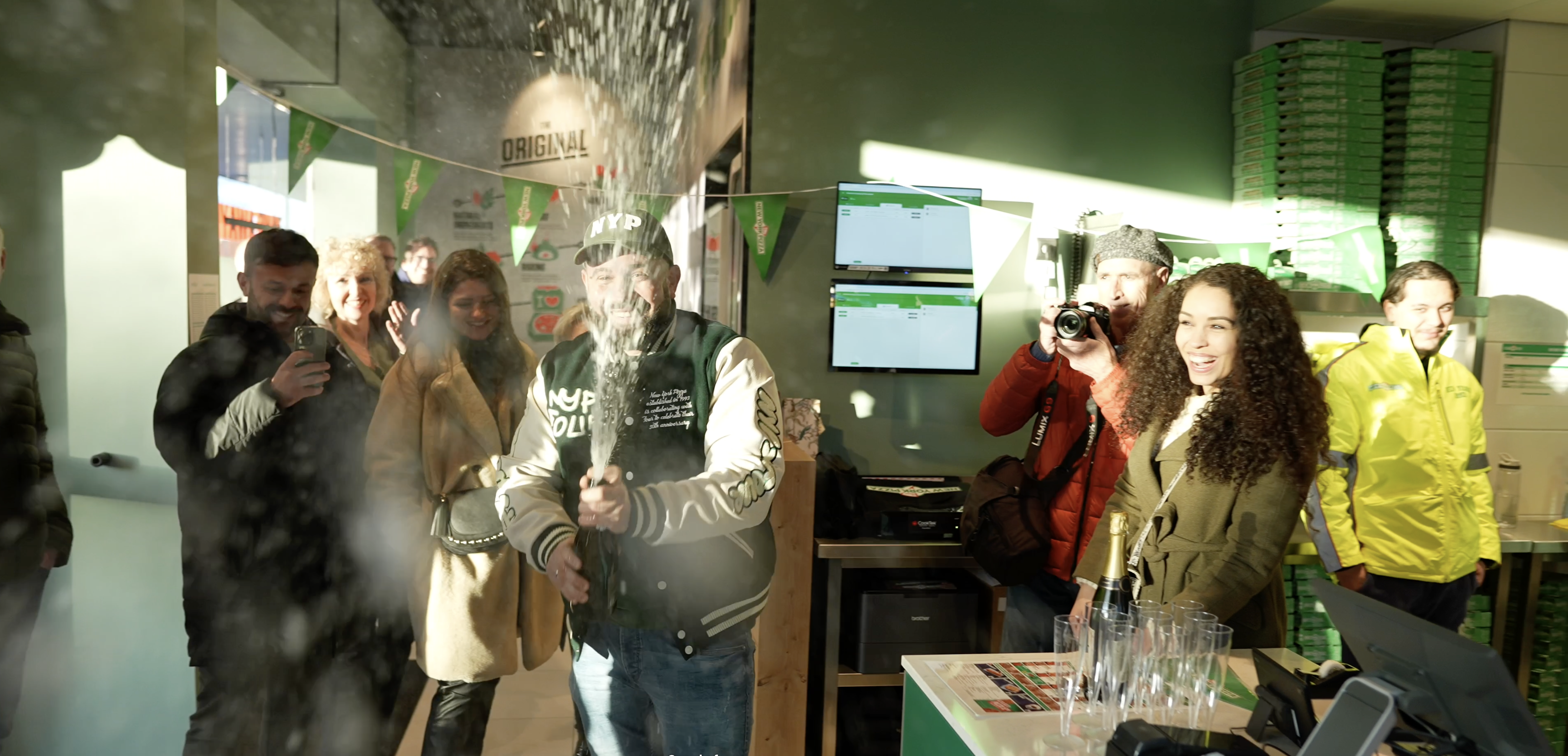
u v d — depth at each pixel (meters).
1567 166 3.10
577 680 1.73
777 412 1.68
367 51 4.49
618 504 1.48
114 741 2.08
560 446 1.69
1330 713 0.96
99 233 2.02
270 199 4.30
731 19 3.27
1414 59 2.98
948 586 2.75
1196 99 3.18
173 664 2.11
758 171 3.03
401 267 2.86
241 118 4.11
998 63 3.08
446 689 2.22
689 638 1.60
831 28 3.01
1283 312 1.50
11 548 1.83
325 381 1.93
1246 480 1.45
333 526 2.11
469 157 5.02
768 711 2.60
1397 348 2.51
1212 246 3.14
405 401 2.17
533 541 1.61
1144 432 1.66
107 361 2.04
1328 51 2.91
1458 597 2.54
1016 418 2.35
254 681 2.06
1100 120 3.14
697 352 1.65
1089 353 1.96
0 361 1.80
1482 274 3.11
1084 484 2.09
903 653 2.70
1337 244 2.92
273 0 3.59
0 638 1.86
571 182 4.75
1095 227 3.08
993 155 3.11
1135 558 1.56
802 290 3.07
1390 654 1.01
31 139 1.98
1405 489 2.47
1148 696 1.18
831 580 2.65
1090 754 1.17
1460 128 3.00
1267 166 3.00
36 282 2.00
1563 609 2.96
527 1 4.62
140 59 2.02
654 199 3.11
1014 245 3.11
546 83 4.86
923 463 3.15
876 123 3.05
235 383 1.93
